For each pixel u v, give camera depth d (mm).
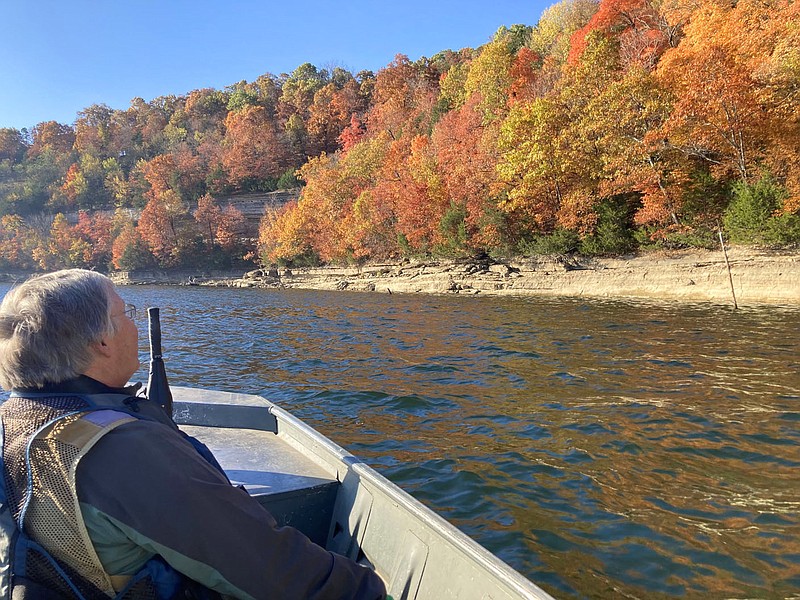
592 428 8180
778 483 6184
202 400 4246
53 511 1347
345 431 8461
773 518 5367
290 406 9984
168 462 1401
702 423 8289
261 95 129500
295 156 103375
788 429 7941
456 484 6312
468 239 42594
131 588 1415
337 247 56594
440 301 34125
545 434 7992
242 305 35188
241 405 4098
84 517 1351
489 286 39312
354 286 50938
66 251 90625
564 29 63531
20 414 1454
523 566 4605
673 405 9281
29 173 122250
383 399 10211
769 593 4191
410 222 47438
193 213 81812
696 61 27984
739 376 11250
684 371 11844
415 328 20469
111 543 1380
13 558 1351
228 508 1429
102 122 135375
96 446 1370
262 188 97750
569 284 35438
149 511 1341
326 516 2994
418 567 2254
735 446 7344
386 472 6746
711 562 4617
